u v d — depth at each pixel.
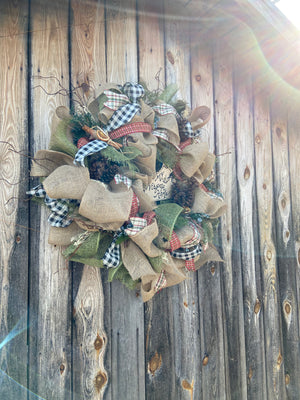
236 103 1.44
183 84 1.30
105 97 1.00
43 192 0.94
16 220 0.97
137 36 1.22
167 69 1.27
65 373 0.98
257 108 1.50
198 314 1.23
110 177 0.96
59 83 1.07
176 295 1.19
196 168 1.07
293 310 1.50
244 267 1.37
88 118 0.97
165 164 1.07
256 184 1.46
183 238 1.02
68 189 0.87
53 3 1.10
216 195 1.16
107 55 1.16
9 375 0.92
